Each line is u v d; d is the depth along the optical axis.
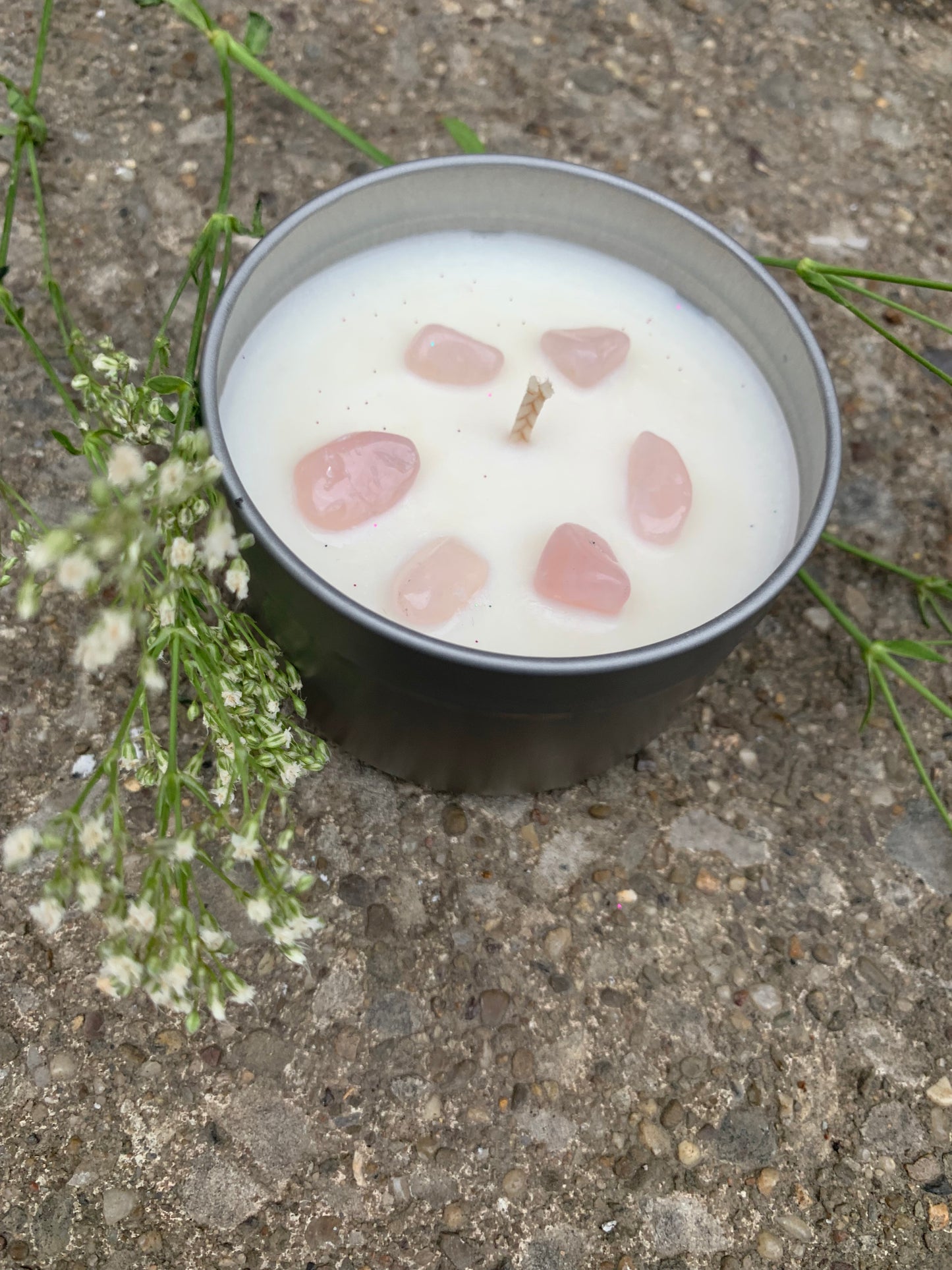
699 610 0.15
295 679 0.15
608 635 0.15
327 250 0.16
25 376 0.20
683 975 0.17
